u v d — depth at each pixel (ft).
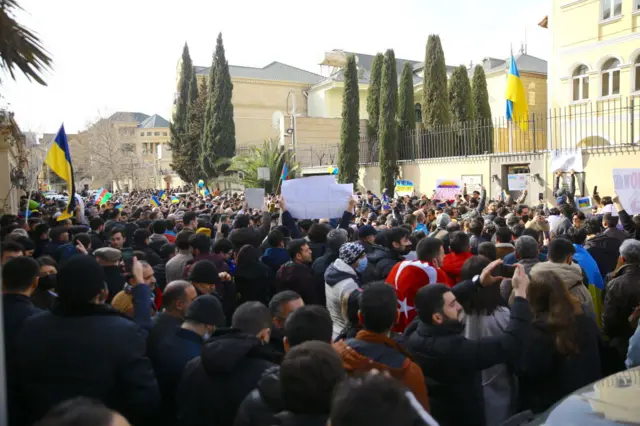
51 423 4.80
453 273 17.21
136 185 180.04
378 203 56.54
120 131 193.57
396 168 81.87
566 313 11.07
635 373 8.64
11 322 11.21
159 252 25.12
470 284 11.74
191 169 136.56
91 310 9.65
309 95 158.92
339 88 149.18
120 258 16.90
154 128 261.03
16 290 11.91
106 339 9.22
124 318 9.87
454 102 88.28
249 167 101.50
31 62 17.21
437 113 84.43
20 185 59.62
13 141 43.39
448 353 9.93
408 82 86.89
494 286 11.78
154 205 67.05
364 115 151.43
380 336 9.53
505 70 123.24
